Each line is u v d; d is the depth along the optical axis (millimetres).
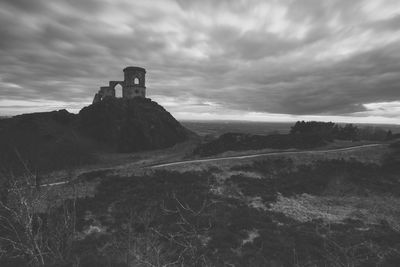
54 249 7598
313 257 17375
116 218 23438
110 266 8906
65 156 61094
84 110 89500
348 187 36969
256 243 19562
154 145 80875
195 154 56031
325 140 60312
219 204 28000
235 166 42469
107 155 70812
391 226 24828
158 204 26656
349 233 22062
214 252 17734
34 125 75062
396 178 40312
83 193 30297
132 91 96500
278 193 34094
